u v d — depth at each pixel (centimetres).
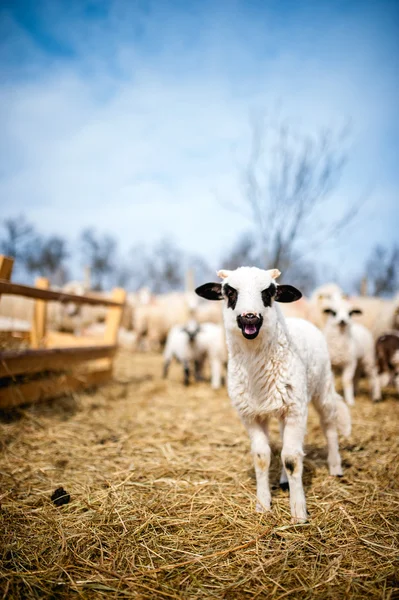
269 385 95
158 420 169
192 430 155
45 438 141
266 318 93
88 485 108
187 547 83
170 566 77
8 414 157
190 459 126
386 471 116
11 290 149
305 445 139
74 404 181
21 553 81
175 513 95
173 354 268
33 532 87
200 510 96
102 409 180
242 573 76
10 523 90
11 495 102
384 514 94
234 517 93
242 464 122
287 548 83
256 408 97
